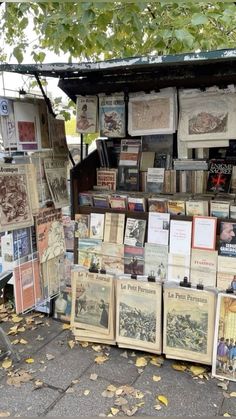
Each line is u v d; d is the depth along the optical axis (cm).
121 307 232
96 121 246
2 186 214
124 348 238
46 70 207
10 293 308
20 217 226
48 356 232
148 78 224
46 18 286
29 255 238
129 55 324
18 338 255
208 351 210
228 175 233
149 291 223
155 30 284
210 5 281
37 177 241
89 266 246
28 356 233
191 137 219
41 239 245
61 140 262
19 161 228
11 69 210
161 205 224
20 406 188
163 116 222
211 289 209
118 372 214
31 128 235
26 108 230
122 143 258
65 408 186
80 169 255
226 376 205
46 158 248
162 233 224
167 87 221
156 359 226
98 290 238
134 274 232
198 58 169
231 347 204
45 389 201
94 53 339
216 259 211
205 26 301
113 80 235
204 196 230
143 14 305
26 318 285
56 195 255
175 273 222
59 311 279
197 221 214
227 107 205
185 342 215
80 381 207
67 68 200
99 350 238
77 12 258
